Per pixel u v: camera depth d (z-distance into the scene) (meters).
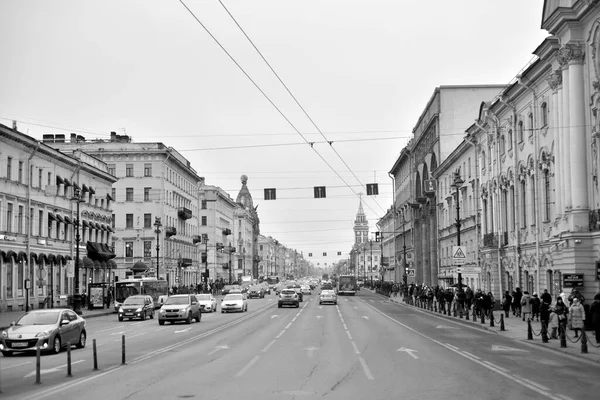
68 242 63.09
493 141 50.56
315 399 13.55
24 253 53.06
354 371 18.11
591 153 32.03
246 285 123.00
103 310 58.94
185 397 13.82
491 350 24.16
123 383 15.88
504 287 49.06
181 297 42.56
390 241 138.75
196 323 42.25
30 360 21.56
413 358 21.38
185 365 19.53
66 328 24.47
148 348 25.11
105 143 91.38
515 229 45.09
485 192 53.44
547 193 38.97
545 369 18.73
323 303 70.75
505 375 17.38
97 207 72.50
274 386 15.34
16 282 52.19
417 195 95.81
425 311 54.62
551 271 38.38
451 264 69.44
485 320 39.50
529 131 41.56
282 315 50.50
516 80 41.38
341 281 103.44
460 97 76.75
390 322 41.12
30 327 23.53
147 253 89.50
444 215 74.75
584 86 32.72
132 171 90.69
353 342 27.34
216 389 14.88
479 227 56.41
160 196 90.19
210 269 130.25
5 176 50.53
